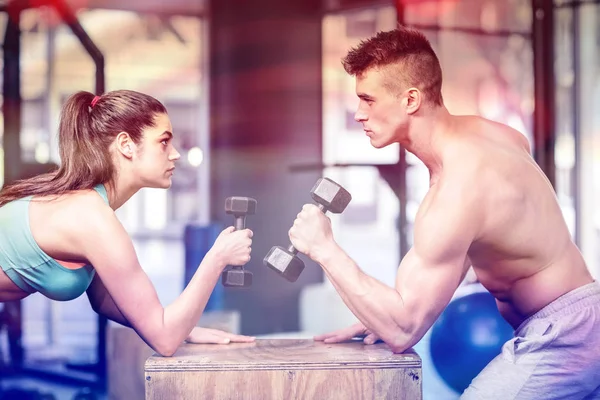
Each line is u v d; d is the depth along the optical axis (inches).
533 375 72.6
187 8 274.2
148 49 397.1
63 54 395.9
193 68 401.7
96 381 154.5
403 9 187.9
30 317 225.0
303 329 224.1
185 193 457.4
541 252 73.4
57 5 184.7
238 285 75.0
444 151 72.7
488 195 70.1
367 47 73.3
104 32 394.3
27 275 73.3
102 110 74.4
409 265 69.7
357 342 79.6
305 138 251.4
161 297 247.1
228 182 253.6
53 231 71.0
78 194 72.4
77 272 73.6
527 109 245.1
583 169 207.0
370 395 68.1
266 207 249.4
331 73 263.7
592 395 74.1
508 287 76.8
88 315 228.4
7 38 193.8
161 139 75.6
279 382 67.7
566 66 202.2
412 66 72.4
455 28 200.4
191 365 67.6
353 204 449.7
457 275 69.7
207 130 265.3
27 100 395.5
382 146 74.9
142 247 401.4
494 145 73.6
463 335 127.3
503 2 205.3
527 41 219.6
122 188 75.8
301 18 250.4
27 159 194.5
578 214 206.8
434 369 130.3
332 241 71.4
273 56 250.5
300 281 238.4
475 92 238.4
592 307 73.4
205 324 147.7
